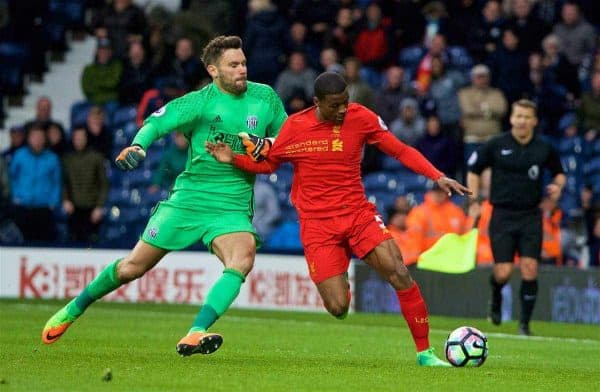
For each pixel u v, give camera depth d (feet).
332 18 285.64
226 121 116.57
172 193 118.62
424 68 265.13
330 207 113.70
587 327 194.18
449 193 112.47
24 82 296.10
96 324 171.83
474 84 260.62
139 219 259.39
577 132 263.49
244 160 114.73
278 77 268.21
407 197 241.76
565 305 205.16
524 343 156.97
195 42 275.39
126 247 236.22
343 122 113.29
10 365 108.68
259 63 271.69
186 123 116.16
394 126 257.75
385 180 259.80
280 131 114.83
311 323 190.90
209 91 117.19
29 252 235.81
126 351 126.21
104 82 276.00
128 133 269.03
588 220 240.53
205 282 233.96
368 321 200.23
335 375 105.40
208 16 279.28
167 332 158.40
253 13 273.54
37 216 248.73
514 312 209.87
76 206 250.37
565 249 239.30
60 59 302.04
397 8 286.05
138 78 274.77
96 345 133.69
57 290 235.61
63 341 137.69
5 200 251.60
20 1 293.23
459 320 209.26
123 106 275.39
